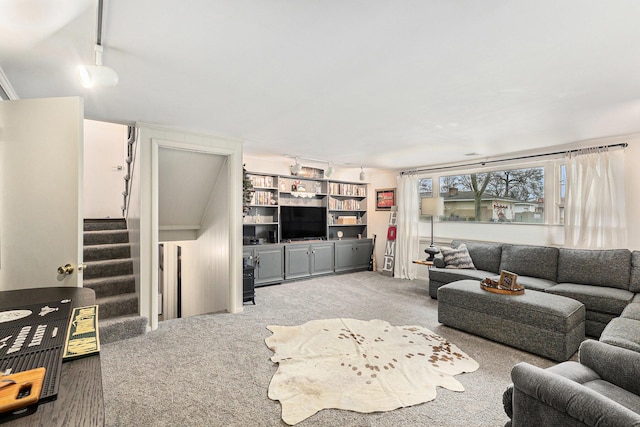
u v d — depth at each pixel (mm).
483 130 3418
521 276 4082
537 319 2719
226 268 3961
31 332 1082
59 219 1934
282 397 2078
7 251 1924
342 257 6465
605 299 3018
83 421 658
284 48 1730
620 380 1531
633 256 3328
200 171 3975
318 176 6449
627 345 1946
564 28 1526
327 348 2832
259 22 1480
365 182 7117
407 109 2748
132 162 3834
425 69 1986
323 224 6391
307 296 4656
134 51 1760
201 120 3109
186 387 2209
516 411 1444
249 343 2961
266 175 5676
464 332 3260
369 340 3018
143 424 1821
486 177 5121
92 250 3826
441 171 5734
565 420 1245
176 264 5387
